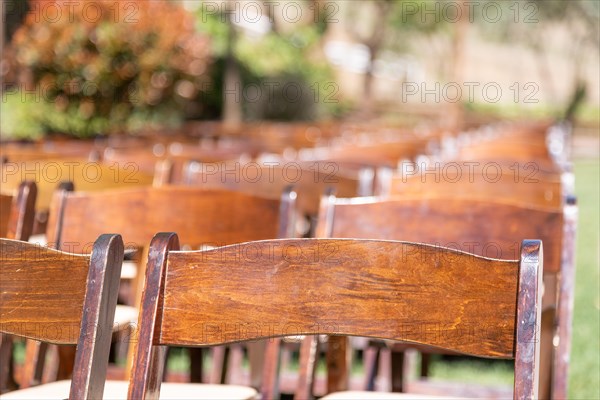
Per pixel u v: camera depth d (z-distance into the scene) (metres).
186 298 2.17
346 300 2.15
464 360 6.26
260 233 3.33
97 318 2.07
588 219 14.45
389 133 14.37
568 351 3.02
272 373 3.13
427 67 50.38
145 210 3.36
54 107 13.41
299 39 33.97
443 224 3.22
